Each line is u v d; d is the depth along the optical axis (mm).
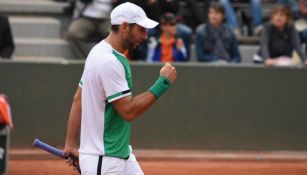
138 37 15164
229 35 35562
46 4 40719
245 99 33375
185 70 32938
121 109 14852
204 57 35312
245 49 39750
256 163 31797
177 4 37656
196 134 33188
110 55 14992
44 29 39406
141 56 35781
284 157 32562
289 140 33781
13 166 29406
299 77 33594
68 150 16031
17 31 39031
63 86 32500
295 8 40906
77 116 15953
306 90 33656
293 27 35406
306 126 33812
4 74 32156
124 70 15047
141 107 14891
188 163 31297
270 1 43656
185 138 33156
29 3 40688
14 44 36812
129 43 15164
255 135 33531
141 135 32875
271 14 37438
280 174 29188
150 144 32938
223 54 35406
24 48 37938
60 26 40250
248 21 42031
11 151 31828
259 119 33531
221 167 30469
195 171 29344
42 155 31344
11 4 40375
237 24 40906
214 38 35375
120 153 15188
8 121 25281
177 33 35844
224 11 36281
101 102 15070
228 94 33281
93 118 15141
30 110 32406
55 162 30625
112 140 15133
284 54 35250
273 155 33000
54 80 32406
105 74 14867
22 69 32250
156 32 36125
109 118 15109
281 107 33625
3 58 34812
